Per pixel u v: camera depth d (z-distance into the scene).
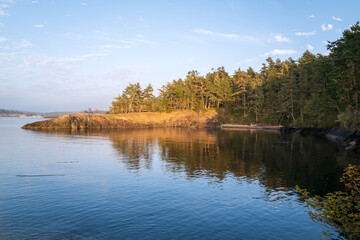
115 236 10.56
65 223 11.85
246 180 20.89
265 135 71.19
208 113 129.50
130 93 132.75
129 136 65.31
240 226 11.94
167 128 111.12
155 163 28.17
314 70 85.69
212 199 15.91
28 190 17.30
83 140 54.03
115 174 22.53
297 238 10.77
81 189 17.66
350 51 50.72
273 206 14.81
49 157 31.67
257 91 115.69
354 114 53.31
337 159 31.16
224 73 149.88
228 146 44.66
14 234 10.58
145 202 15.10
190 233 11.03
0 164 26.80
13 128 100.75
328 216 9.88
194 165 27.23
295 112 99.94
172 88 138.38
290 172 23.97
